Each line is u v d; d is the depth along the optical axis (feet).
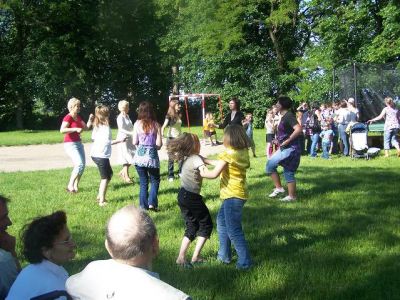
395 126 53.52
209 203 29.60
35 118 136.56
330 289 16.10
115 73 141.28
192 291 15.94
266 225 24.34
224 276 17.38
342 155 57.16
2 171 49.14
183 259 18.70
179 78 142.10
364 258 19.21
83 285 8.07
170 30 139.44
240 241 18.19
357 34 102.01
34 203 31.19
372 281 16.67
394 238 21.88
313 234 22.74
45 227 10.09
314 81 107.34
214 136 79.92
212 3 125.70
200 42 123.44
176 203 30.07
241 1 118.62
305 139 59.67
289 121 29.84
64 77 124.77
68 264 18.79
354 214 26.45
